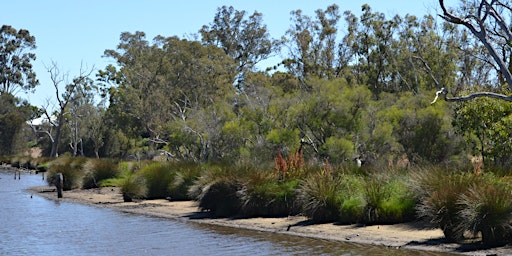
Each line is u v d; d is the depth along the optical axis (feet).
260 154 93.40
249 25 222.89
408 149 87.71
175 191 82.28
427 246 44.47
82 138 233.14
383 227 52.60
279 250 46.32
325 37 174.19
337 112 91.25
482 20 50.83
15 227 62.03
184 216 67.82
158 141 168.04
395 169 61.93
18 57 291.99
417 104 95.55
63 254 47.52
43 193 102.47
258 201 63.93
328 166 63.16
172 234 55.93
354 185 58.08
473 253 41.16
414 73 133.90
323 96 92.48
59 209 78.07
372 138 88.79
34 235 56.80
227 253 46.01
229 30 222.48
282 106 99.60
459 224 43.98
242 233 55.16
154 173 87.81
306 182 61.05
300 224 57.31
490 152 66.33
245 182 64.85
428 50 138.21
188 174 82.43
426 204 46.96
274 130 92.07
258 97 108.37
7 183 129.59
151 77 192.34
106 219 67.41
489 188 43.50
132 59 216.54
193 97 182.50
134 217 68.69
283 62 177.99
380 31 155.12
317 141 94.22
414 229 50.55
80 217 69.62
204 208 69.31
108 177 109.70
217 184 67.56
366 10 160.25
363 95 92.63
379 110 95.71
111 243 51.96
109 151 215.72
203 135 113.09
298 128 95.30
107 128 215.31
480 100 65.51
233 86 185.37
